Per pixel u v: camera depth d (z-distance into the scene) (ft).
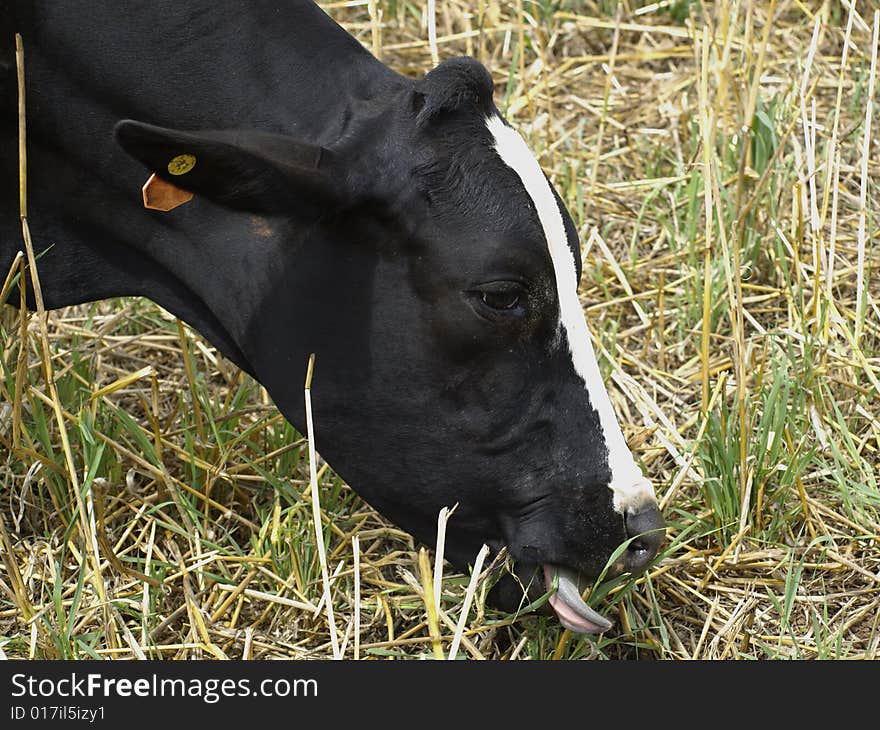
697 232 26.08
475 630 17.06
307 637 18.15
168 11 16.65
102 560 18.89
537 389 15.89
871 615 18.75
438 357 15.69
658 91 30.04
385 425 16.26
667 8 32.42
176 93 16.72
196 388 20.63
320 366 16.19
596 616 16.29
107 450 20.16
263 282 16.19
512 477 16.19
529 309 15.52
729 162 26.78
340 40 16.63
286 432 20.56
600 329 23.81
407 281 15.55
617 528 16.24
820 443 21.35
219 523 19.76
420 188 15.33
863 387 22.45
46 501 20.02
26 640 17.57
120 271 17.99
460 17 31.65
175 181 14.87
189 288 17.28
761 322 24.49
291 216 15.57
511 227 15.29
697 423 21.83
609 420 16.22
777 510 20.17
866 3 31.68
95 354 22.22
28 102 17.19
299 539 18.62
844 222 26.43
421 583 18.62
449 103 15.46
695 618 18.75
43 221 17.95
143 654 17.19
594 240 25.35
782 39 31.09
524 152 15.84
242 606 18.65
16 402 18.79
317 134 16.15
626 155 28.43
